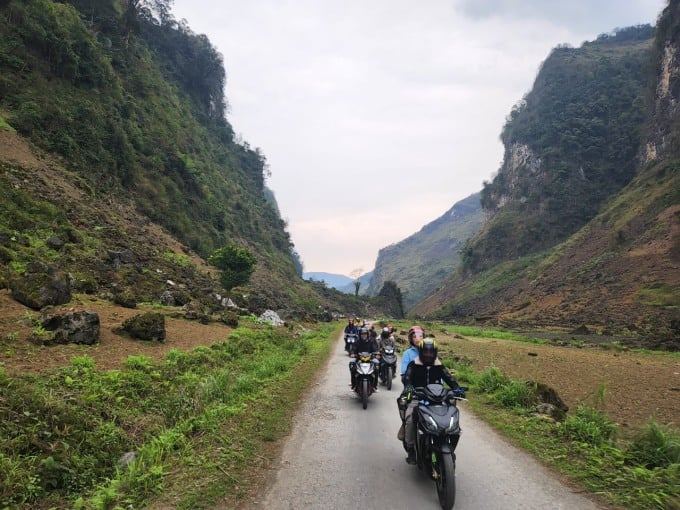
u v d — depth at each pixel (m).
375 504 4.51
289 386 10.91
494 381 10.70
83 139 42.84
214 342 14.83
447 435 4.65
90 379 7.90
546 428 7.13
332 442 6.66
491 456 6.04
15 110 38.00
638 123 129.00
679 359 20.80
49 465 4.59
